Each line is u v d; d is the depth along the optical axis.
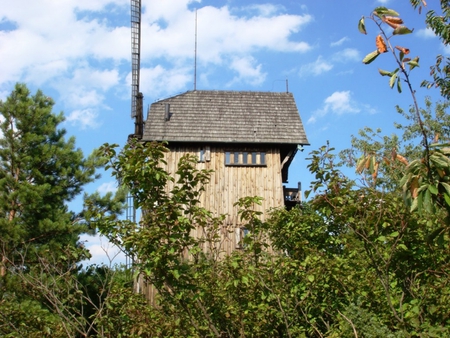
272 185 21.11
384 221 5.66
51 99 18.56
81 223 17.23
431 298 5.64
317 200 5.97
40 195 16.20
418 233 5.71
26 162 16.98
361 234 5.69
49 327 7.59
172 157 21.28
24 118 17.47
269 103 23.55
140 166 5.59
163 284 5.71
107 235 5.89
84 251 7.25
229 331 6.25
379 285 6.47
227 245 18.50
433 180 3.46
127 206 17.47
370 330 5.29
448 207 3.50
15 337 7.38
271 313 6.30
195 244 5.76
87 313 11.52
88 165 18.27
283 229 8.61
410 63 3.48
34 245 15.56
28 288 7.24
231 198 20.78
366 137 25.81
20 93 17.88
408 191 3.54
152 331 6.41
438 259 5.82
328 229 7.79
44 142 18.09
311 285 6.36
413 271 5.88
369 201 5.77
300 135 22.02
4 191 16.31
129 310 6.66
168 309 6.66
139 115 23.55
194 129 21.83
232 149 21.53
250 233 6.36
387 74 3.54
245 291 6.17
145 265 5.47
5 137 17.36
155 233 5.40
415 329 5.31
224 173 21.12
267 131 22.03
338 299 6.58
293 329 6.44
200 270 6.25
